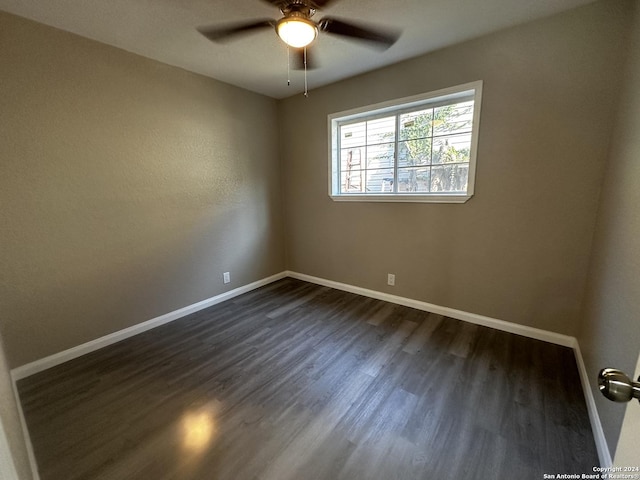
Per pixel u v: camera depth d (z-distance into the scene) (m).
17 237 1.93
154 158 2.58
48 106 1.99
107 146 2.29
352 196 3.19
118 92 2.31
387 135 2.96
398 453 1.36
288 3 1.58
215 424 1.55
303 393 1.78
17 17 1.83
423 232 2.79
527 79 2.09
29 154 1.94
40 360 2.06
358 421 1.55
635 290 1.12
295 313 2.91
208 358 2.17
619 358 1.23
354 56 2.46
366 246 3.23
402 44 2.29
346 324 2.65
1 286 1.89
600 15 1.80
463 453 1.35
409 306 3.00
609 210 1.66
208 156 2.99
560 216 2.10
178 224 2.81
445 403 1.67
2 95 1.82
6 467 0.58
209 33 1.91
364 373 1.95
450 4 1.80
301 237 3.84
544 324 2.28
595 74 1.86
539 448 1.37
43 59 1.95
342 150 3.32
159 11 1.80
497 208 2.35
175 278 2.82
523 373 1.91
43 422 1.59
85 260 2.24
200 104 2.87
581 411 1.58
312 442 1.43
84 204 2.21
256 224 3.58
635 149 1.32
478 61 2.25
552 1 1.79
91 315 2.30
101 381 1.93
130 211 2.46
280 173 3.83
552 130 2.04
